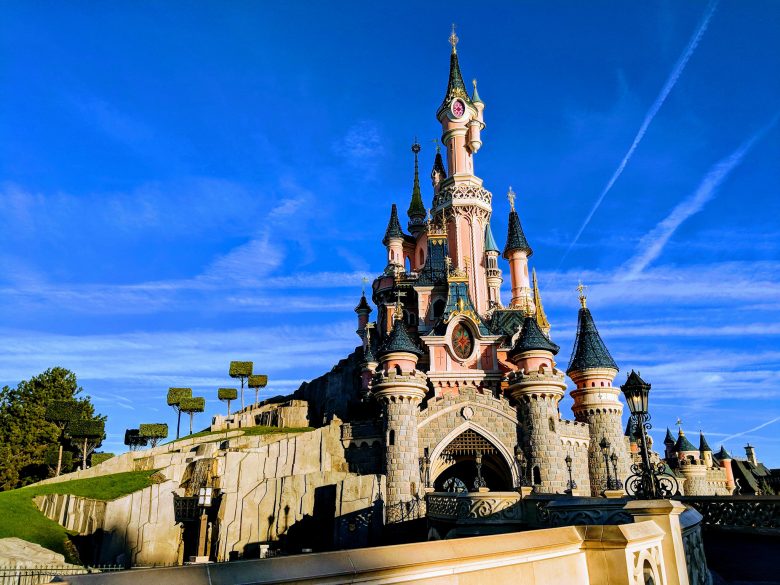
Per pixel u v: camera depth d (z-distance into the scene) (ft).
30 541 144.87
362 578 19.58
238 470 171.32
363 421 188.03
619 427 208.85
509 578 25.25
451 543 23.85
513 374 191.01
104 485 172.04
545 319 261.24
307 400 308.60
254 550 160.15
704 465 266.36
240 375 318.86
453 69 297.74
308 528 162.61
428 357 230.07
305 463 181.27
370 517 158.20
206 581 16.42
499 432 184.34
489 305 269.64
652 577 31.58
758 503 71.97
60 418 249.75
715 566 53.78
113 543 152.87
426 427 184.24
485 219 281.74
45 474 246.06
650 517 35.63
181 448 208.64
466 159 286.66
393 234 305.53
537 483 177.06
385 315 280.51
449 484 213.46
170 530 162.61
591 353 216.95
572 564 28.81
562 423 194.29
